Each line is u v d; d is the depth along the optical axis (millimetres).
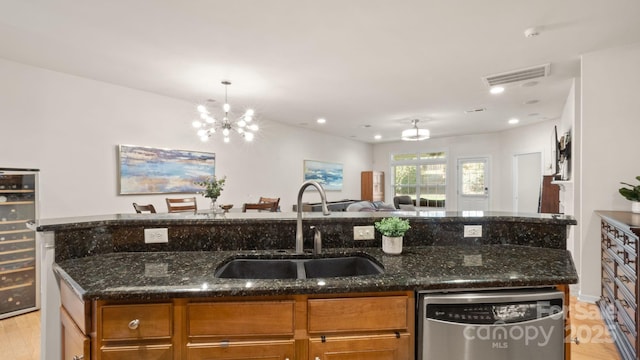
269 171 6102
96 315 1165
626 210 2826
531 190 6695
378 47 2848
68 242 1596
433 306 1237
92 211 3699
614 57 2879
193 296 1155
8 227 3068
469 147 7957
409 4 2162
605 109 2904
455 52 2959
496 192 7512
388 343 1241
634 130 2816
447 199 8320
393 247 1681
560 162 4578
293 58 3092
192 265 1473
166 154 4379
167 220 1765
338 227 1858
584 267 3016
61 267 1447
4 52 2951
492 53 2980
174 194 4496
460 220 1907
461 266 1451
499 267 1431
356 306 1232
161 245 1766
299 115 5695
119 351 1166
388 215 1954
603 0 2117
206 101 4676
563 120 5008
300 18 2350
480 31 2549
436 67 3338
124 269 1407
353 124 6543
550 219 1824
